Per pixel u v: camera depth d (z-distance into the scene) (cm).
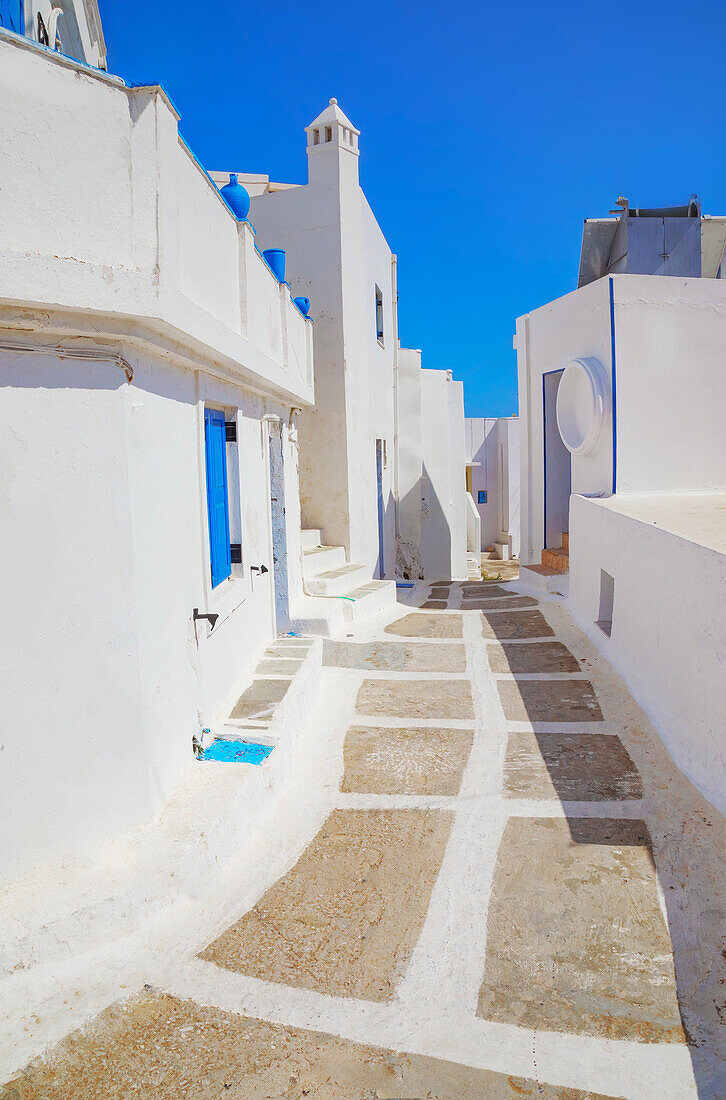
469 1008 311
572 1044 291
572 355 1095
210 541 571
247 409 689
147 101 357
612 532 761
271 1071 279
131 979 325
